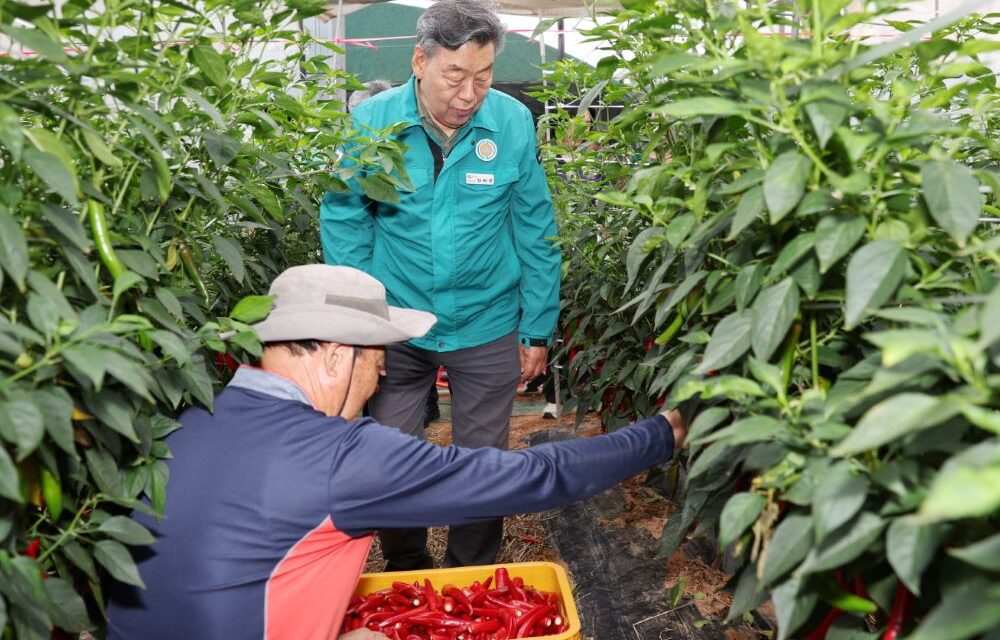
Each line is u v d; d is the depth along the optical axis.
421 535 3.19
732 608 1.31
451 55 2.63
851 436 0.79
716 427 1.66
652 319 2.91
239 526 1.69
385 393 3.21
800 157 1.10
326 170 2.53
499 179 2.98
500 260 3.11
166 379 1.61
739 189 1.20
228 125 1.90
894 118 1.10
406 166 2.95
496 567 2.57
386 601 2.51
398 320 2.16
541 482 1.77
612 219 3.43
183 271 1.98
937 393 1.07
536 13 5.94
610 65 2.00
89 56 1.40
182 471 1.73
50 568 1.62
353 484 1.71
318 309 1.84
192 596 1.69
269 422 1.77
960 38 2.36
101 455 1.50
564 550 3.67
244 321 1.71
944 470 0.69
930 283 1.15
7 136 1.06
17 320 1.39
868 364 1.14
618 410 3.72
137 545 1.72
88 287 1.49
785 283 1.20
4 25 1.07
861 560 1.15
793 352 1.32
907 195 1.17
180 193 1.93
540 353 3.34
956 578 0.97
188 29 1.71
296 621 1.78
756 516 1.18
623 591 3.25
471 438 3.29
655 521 3.78
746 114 1.10
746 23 1.12
